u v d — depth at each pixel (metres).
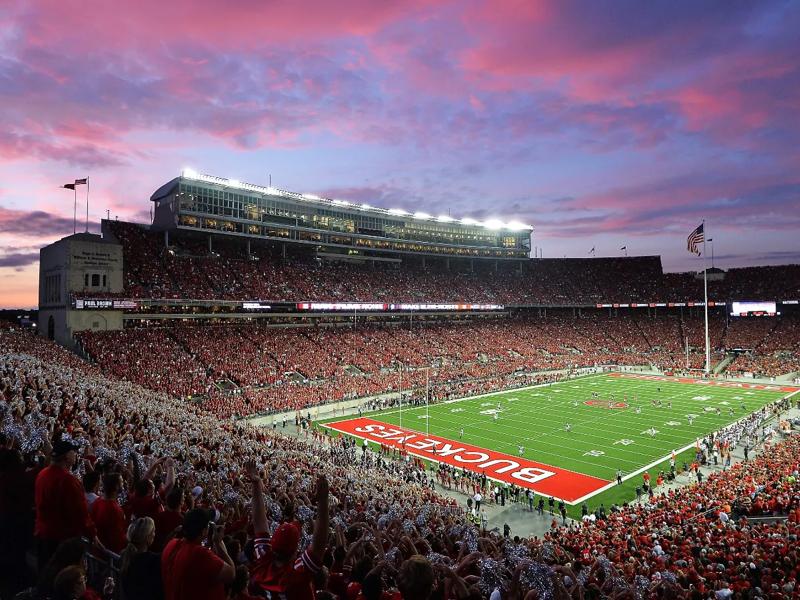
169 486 8.54
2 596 6.82
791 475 28.81
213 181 75.31
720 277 114.25
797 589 13.38
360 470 33.91
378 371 73.31
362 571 5.92
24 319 69.06
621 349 101.06
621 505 32.44
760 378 81.25
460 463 41.16
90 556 6.25
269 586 4.65
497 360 87.81
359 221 96.25
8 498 7.02
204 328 68.44
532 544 16.50
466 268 119.75
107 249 60.19
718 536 19.53
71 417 17.08
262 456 24.17
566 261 125.44
